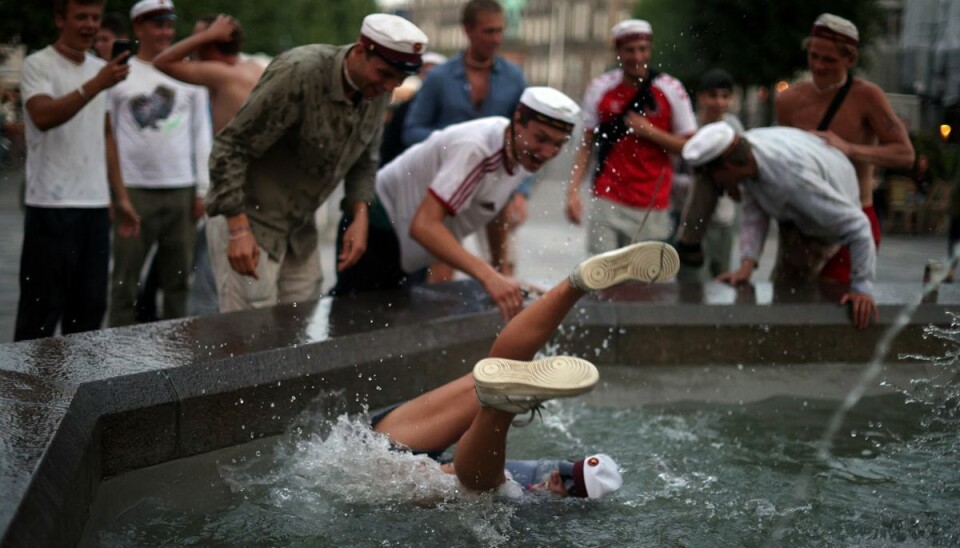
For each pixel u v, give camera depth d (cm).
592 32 7756
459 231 446
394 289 459
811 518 285
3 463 226
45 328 479
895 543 268
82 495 251
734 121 665
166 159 588
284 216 414
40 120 455
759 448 349
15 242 919
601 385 421
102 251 494
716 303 454
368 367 362
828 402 403
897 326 377
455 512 286
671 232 656
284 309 404
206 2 1977
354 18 4231
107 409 287
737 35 1510
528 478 309
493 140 411
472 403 306
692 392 415
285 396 335
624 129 573
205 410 312
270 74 384
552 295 295
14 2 630
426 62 833
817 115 490
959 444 349
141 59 593
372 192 436
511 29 8344
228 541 260
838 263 507
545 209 1909
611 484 302
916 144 582
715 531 277
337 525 274
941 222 805
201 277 559
